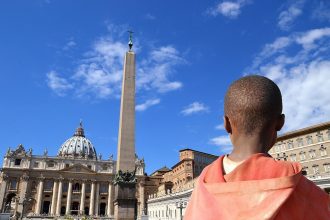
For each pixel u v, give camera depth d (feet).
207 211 5.50
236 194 5.29
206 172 6.34
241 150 6.27
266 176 5.43
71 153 602.44
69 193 476.13
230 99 6.67
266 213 4.97
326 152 189.26
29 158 478.18
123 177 85.46
